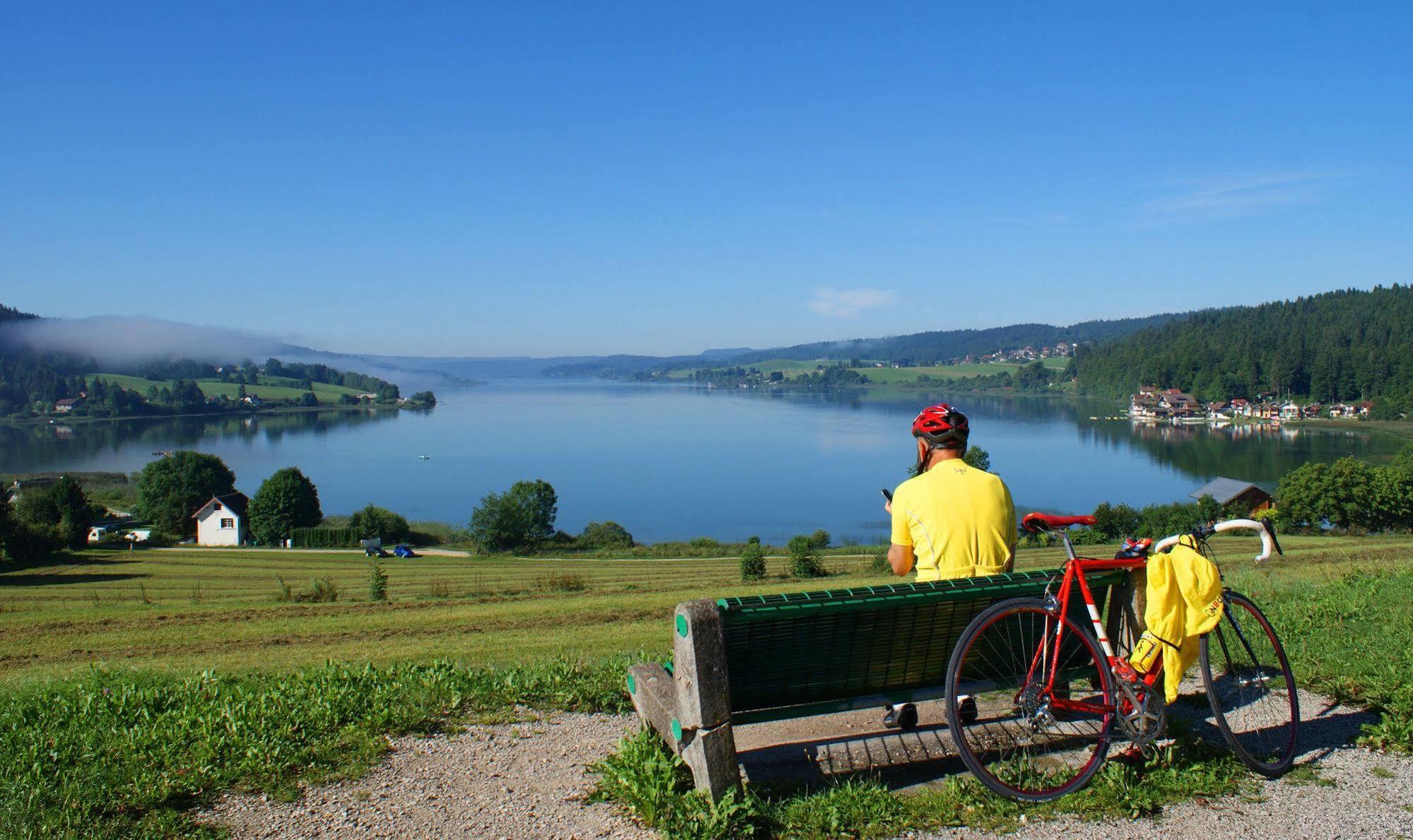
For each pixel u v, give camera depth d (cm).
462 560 6191
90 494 9669
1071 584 381
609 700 520
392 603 3216
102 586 4775
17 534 6094
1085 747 396
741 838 324
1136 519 5678
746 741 430
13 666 1969
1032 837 325
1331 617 645
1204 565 377
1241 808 347
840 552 5691
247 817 369
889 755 395
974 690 395
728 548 6316
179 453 8481
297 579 5075
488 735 470
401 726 476
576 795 379
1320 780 370
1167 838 323
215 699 545
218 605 3309
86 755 434
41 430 18512
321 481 11494
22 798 376
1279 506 6128
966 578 373
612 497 10138
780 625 356
